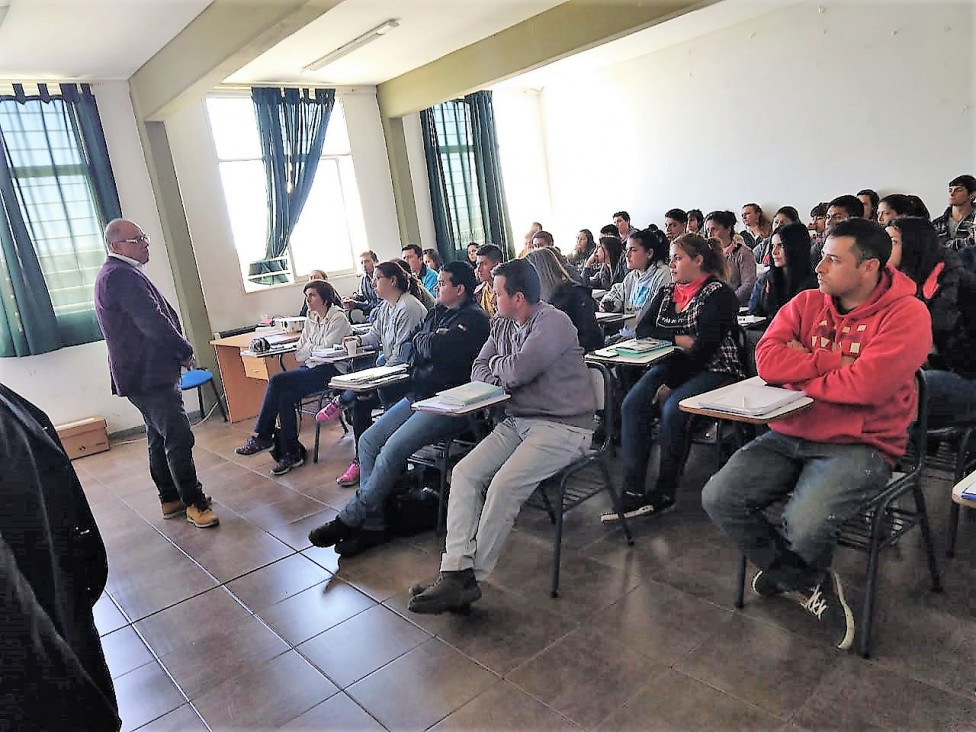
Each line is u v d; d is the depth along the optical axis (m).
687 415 2.50
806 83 5.94
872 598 1.67
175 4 3.59
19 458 0.90
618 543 2.43
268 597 2.36
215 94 5.42
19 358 4.56
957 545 2.13
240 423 4.96
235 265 5.56
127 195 4.96
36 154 4.51
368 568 2.48
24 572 0.86
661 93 6.98
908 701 1.52
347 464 3.68
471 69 5.36
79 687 0.83
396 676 1.84
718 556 2.26
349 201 6.37
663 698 1.63
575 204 8.21
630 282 3.93
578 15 4.43
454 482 2.15
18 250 4.43
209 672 1.97
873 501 1.67
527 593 2.17
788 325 1.87
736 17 6.07
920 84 5.33
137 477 3.96
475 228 7.32
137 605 2.41
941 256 2.15
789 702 1.56
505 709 1.66
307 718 1.72
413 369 2.78
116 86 4.86
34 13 3.43
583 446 2.22
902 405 1.71
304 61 5.16
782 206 6.33
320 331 3.96
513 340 2.36
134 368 2.91
